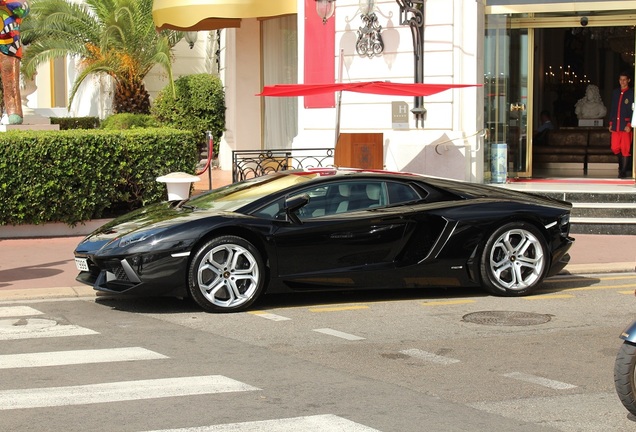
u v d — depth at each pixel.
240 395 7.07
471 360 8.23
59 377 7.61
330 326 9.66
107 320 9.95
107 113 31.02
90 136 15.91
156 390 7.20
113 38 27.70
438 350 8.60
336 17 19.67
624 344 6.33
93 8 28.66
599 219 16.58
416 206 10.98
